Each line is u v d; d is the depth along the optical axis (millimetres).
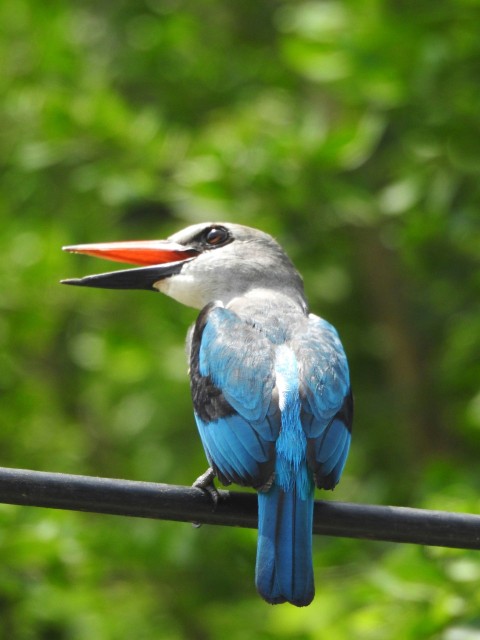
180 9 17125
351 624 10992
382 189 14242
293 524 6570
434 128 13117
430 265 14570
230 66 16312
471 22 12883
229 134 13609
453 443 14438
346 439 7148
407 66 13016
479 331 13344
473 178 13062
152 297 14711
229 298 8570
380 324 15117
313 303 15148
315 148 12703
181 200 13398
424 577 9633
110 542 12492
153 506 6523
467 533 6477
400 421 14688
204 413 7227
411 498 13352
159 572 13109
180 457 14383
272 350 7387
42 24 15664
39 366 16016
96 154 13797
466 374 13484
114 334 14836
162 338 14758
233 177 12781
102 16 16688
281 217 13586
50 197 15242
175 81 16172
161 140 13680
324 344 7492
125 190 13188
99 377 15711
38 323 15094
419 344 14953
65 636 12906
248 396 7090
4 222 15430
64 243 15031
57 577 11812
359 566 12047
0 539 11273
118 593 13805
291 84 16109
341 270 15141
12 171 15055
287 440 6887
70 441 15586
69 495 6398
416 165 13211
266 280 8586
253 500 6816
